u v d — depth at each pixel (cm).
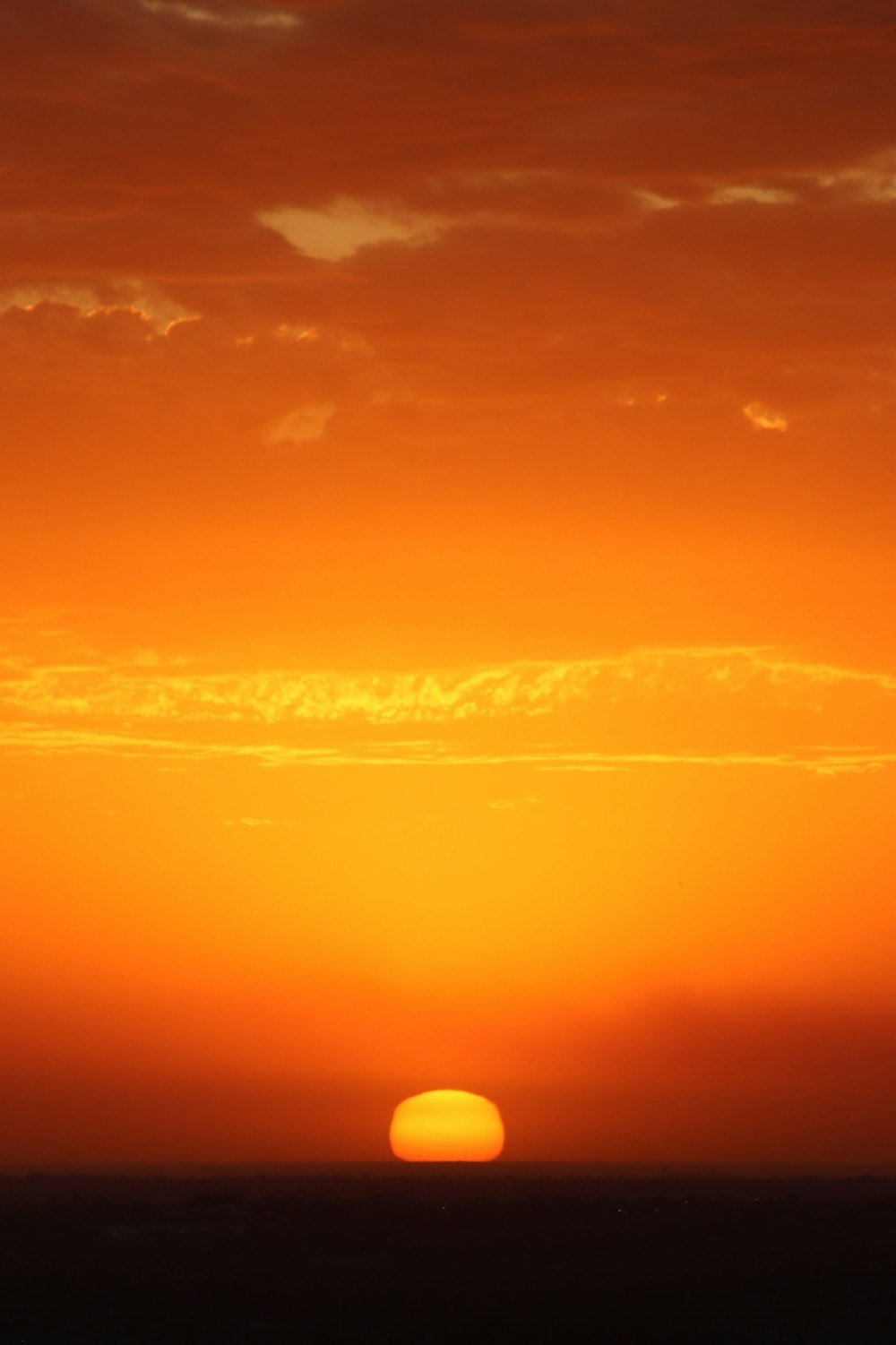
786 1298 15600
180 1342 14275
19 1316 15288
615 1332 14438
